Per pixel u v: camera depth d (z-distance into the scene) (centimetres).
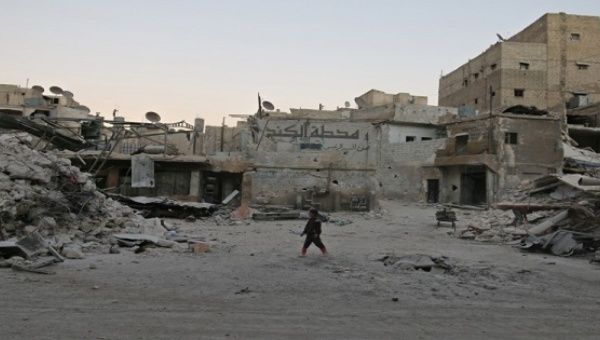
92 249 1109
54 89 4556
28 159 1328
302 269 941
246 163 2714
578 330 553
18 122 1627
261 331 506
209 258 1052
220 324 528
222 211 2409
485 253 1310
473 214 2741
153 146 2808
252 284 771
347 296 703
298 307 623
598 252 1212
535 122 3334
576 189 1739
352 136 2986
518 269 1022
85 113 4362
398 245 1433
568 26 4975
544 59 4888
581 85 4916
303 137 3044
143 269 879
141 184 2472
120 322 522
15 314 540
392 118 4219
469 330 538
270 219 2266
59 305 589
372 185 2766
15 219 1109
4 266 834
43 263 865
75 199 1333
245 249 1241
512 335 523
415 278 877
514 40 5634
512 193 2302
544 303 703
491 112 3491
